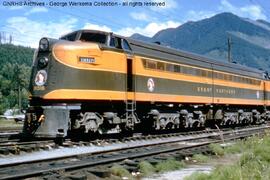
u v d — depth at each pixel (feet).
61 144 53.36
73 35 60.95
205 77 89.35
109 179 31.89
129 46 65.16
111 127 62.90
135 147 50.78
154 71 70.74
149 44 71.51
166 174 35.29
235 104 105.09
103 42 60.59
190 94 82.53
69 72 55.88
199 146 54.19
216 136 72.23
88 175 31.60
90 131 59.36
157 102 72.08
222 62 100.94
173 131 87.40
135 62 65.92
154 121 73.20
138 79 66.44
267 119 130.00
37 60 57.52
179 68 78.95
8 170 32.42
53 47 56.49
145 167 35.40
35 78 57.06
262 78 124.57
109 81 60.29
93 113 59.21
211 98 91.50
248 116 114.52
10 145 48.98
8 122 161.99
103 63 59.41
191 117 84.94
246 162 36.06
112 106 62.90
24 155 43.91
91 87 57.67
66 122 54.60
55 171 31.24
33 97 56.90
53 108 54.44
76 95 56.03
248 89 112.98
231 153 50.19
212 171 32.40
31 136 55.21
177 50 81.30
